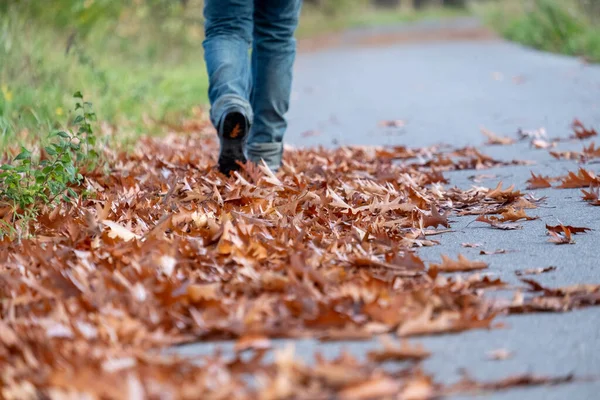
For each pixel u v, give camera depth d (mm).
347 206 7062
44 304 4781
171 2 25562
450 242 6410
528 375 3895
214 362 3943
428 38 39156
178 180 7863
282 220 6477
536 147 11000
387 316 4480
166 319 4512
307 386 3758
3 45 14070
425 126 13469
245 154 8094
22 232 6363
